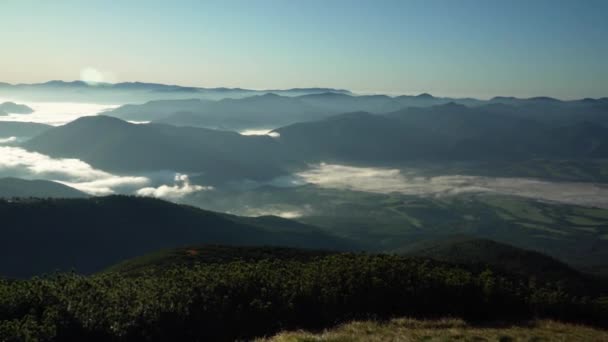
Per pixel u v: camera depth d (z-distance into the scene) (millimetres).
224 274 29422
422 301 29031
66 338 20984
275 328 25641
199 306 25328
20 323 20469
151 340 22766
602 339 23219
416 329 23281
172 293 25797
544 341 21797
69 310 22141
